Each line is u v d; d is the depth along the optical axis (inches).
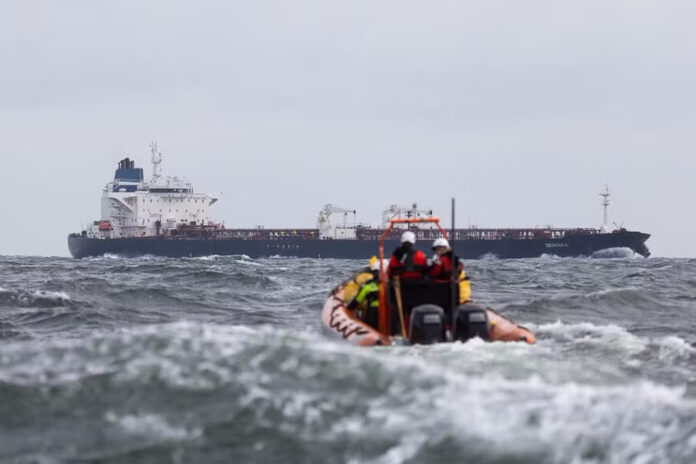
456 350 1114.1
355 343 1256.8
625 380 956.0
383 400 800.9
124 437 742.5
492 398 806.5
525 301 2544.3
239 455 703.7
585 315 2130.9
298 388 833.5
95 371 890.1
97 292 2625.5
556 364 1033.5
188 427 758.5
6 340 1652.3
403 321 1301.7
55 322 1936.5
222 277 3676.2
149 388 840.3
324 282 3622.0
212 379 856.3
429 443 709.9
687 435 700.0
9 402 815.1
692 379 1104.8
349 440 722.2
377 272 1469.0
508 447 693.9
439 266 1326.3
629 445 690.8
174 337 1000.9
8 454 715.4
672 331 1854.1
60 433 753.0
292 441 725.3
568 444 696.4
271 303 2532.0
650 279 3875.5
